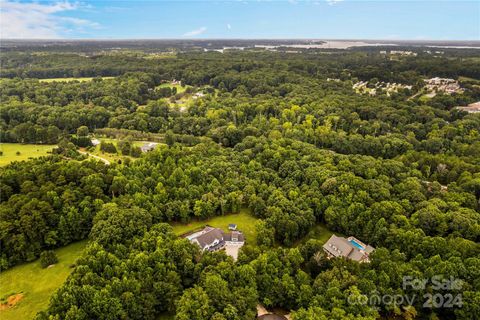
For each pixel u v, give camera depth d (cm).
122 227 10188
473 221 10388
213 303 7862
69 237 11000
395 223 10825
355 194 12231
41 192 11319
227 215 12669
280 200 12219
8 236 10031
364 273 8719
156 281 8538
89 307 7594
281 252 9669
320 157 15375
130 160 15475
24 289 9175
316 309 7631
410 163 15475
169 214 11712
